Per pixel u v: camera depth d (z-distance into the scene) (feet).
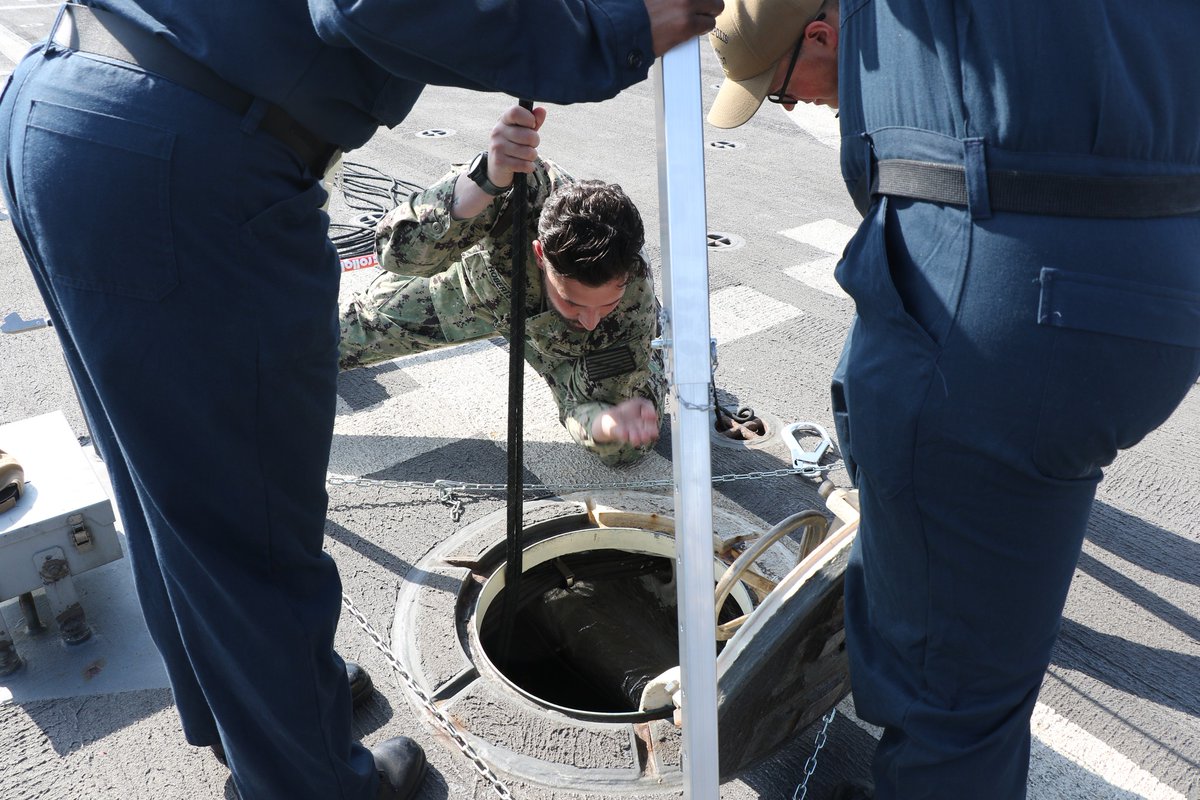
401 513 9.06
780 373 11.57
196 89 4.24
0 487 6.95
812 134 20.99
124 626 7.69
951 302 4.47
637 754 6.67
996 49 4.20
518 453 6.84
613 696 8.63
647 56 4.07
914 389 4.61
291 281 4.62
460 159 18.39
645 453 9.93
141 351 4.41
